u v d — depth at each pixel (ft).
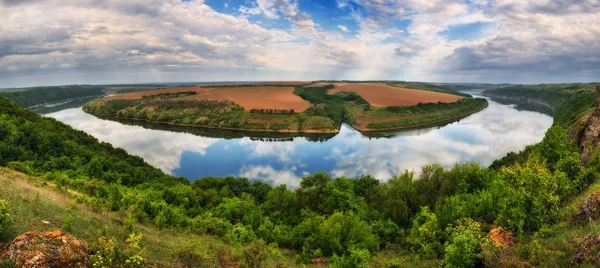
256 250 58.18
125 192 93.66
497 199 65.82
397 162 230.48
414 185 114.01
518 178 64.59
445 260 48.14
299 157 255.50
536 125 366.43
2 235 37.09
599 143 89.04
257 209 98.53
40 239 34.99
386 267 61.11
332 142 317.22
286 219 95.96
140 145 295.07
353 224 70.85
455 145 278.05
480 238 47.60
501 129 347.36
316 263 64.54
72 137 171.01
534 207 50.26
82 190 91.91
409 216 99.81
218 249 56.29
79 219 51.85
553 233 45.50
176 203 102.17
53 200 62.28
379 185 138.10
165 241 56.03
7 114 156.15
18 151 120.78
